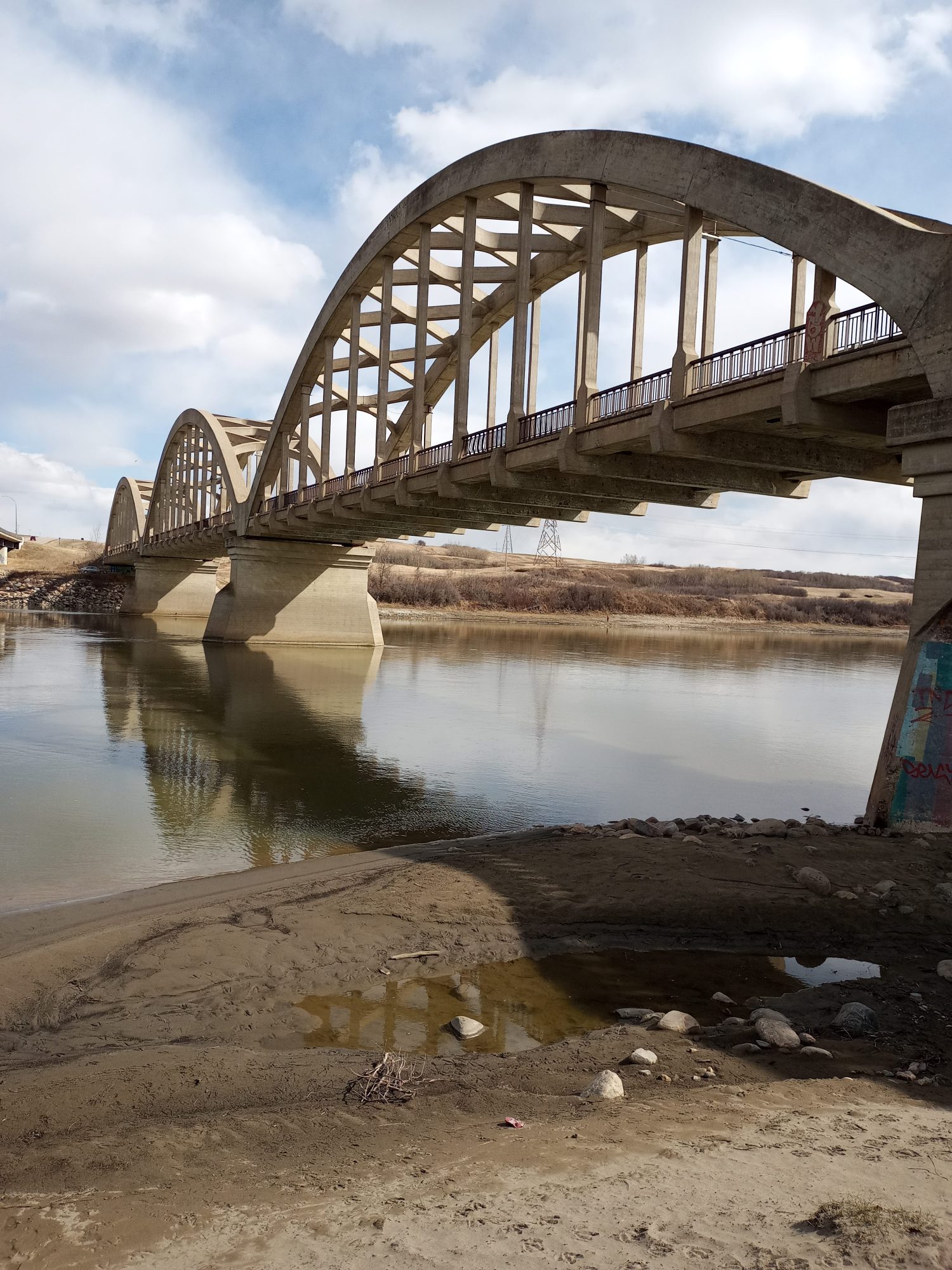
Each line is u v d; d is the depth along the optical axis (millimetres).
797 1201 3600
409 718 23297
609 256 24625
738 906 8703
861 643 80875
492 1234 3400
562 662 42844
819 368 12312
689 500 21688
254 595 43750
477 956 7719
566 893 8930
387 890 8922
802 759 19688
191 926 7957
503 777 16484
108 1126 4820
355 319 32188
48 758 16875
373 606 46469
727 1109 4875
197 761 17016
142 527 77938
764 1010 6672
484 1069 5664
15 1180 4145
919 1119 4723
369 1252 3305
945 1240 3180
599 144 16984
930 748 11086
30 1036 6086
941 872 9609
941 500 10953
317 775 16125
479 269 30188
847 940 8289
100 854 10906
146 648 41688
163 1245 3467
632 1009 6805
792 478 19328
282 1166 4246
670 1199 3650
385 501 28922
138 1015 6418
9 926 8055
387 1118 4871
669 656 50312
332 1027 6418
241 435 52438
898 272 11125
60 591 86875
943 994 7195
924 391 11977
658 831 11391
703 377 14539
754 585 134125
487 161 21234
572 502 24000
